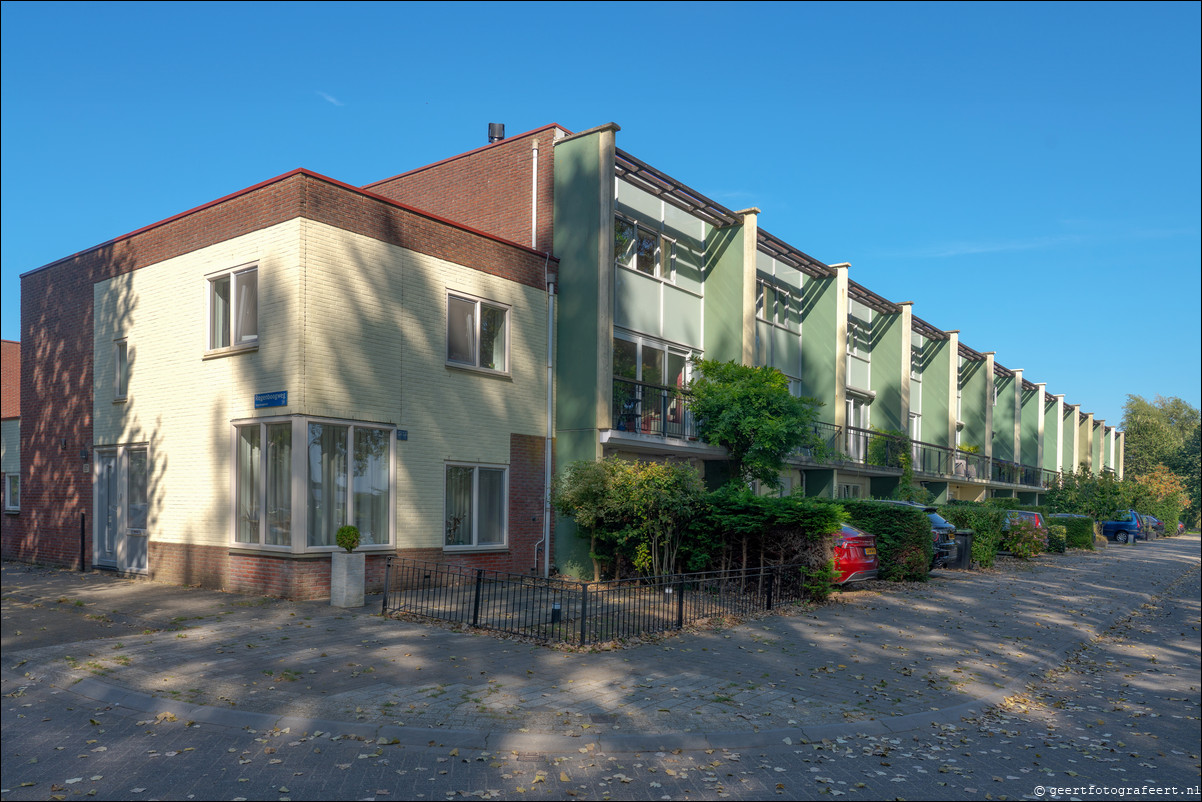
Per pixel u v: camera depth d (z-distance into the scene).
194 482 15.71
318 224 14.34
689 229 23.39
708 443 20.84
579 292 18.83
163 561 16.28
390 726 7.23
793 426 20.53
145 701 8.05
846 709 8.36
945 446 37.84
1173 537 60.28
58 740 7.05
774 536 15.46
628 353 20.81
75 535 18.77
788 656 10.67
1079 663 11.84
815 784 6.43
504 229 20.27
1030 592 18.58
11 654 9.99
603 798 5.99
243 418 14.81
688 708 8.06
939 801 6.23
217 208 15.61
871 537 17.03
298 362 13.95
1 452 22.55
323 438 14.36
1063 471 54.03
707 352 23.59
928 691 9.38
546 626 11.73
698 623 12.48
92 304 18.59
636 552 16.58
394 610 12.82
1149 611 17.44
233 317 15.25
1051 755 7.55
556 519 18.53
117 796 5.84
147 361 16.95
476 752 6.82
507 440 17.62
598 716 7.69
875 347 34.44
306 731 7.25
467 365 16.78
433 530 16.00
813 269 28.14
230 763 6.51
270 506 14.43
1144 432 86.75
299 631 11.28
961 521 23.94
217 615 12.45
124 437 17.42
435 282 16.33
